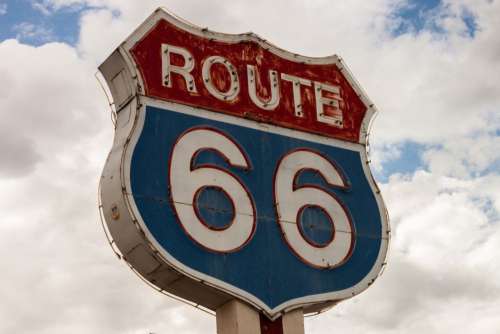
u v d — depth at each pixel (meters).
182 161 26.25
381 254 28.08
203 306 25.95
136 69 26.70
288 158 28.11
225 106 27.73
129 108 26.56
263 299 25.75
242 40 28.89
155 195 25.39
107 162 25.89
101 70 27.31
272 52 29.34
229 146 27.23
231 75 28.25
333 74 30.17
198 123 27.03
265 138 28.00
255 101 28.34
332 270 27.12
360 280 27.39
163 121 26.48
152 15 27.61
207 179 26.42
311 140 28.78
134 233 24.83
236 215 26.38
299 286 26.45
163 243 24.94
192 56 27.78
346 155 29.19
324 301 26.59
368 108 30.22
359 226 28.17
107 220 25.44
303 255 26.91
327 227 27.69
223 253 25.70
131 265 25.38
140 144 25.83
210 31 28.42
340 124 29.55
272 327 25.83
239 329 25.23
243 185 26.91
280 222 26.98
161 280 25.34
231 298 25.50
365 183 28.98
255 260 26.09
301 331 26.06
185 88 27.28
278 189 27.47
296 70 29.53
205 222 25.80
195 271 25.08
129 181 25.20
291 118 28.77
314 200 27.89
